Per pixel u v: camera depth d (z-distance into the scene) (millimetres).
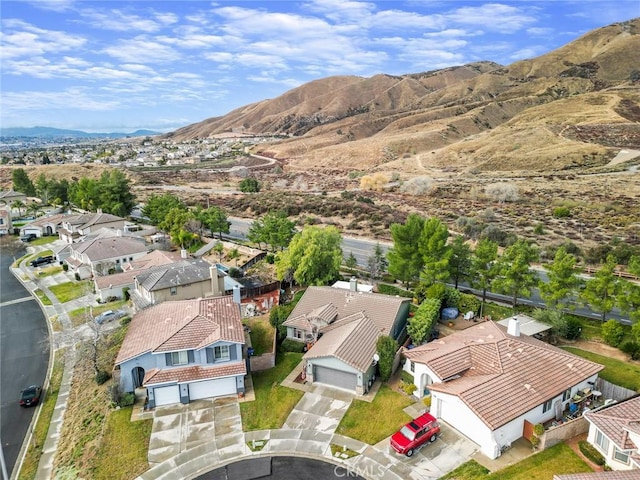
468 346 33000
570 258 41625
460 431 27922
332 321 40500
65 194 125125
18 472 29859
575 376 30000
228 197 132875
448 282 55719
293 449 27656
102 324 49094
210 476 25797
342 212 101875
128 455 27859
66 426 34031
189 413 31719
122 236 73688
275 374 36344
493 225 81312
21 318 54062
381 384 34000
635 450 23078
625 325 42156
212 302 39594
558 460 25031
